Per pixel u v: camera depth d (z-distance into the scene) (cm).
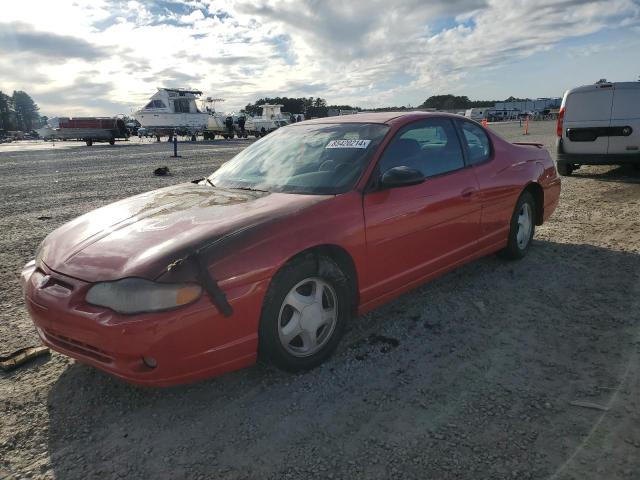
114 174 1452
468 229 405
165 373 245
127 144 3781
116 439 249
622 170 1092
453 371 297
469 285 432
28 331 372
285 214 289
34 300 272
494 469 217
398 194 340
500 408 259
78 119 3647
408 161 362
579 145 975
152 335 237
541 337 334
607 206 723
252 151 417
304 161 363
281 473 221
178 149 2808
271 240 271
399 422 252
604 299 389
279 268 271
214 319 250
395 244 338
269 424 256
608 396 265
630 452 223
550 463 219
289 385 290
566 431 239
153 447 242
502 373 293
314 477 217
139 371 245
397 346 331
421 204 354
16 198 1034
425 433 242
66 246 290
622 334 332
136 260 253
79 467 230
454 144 410
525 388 276
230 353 260
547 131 3122
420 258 362
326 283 301
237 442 243
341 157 349
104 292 246
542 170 500
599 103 944
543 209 509
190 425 258
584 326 347
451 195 380
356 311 327
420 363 309
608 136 940
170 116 4244
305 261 286
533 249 528
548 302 390
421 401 269
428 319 369
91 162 1945
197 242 259
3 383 302
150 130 4266
